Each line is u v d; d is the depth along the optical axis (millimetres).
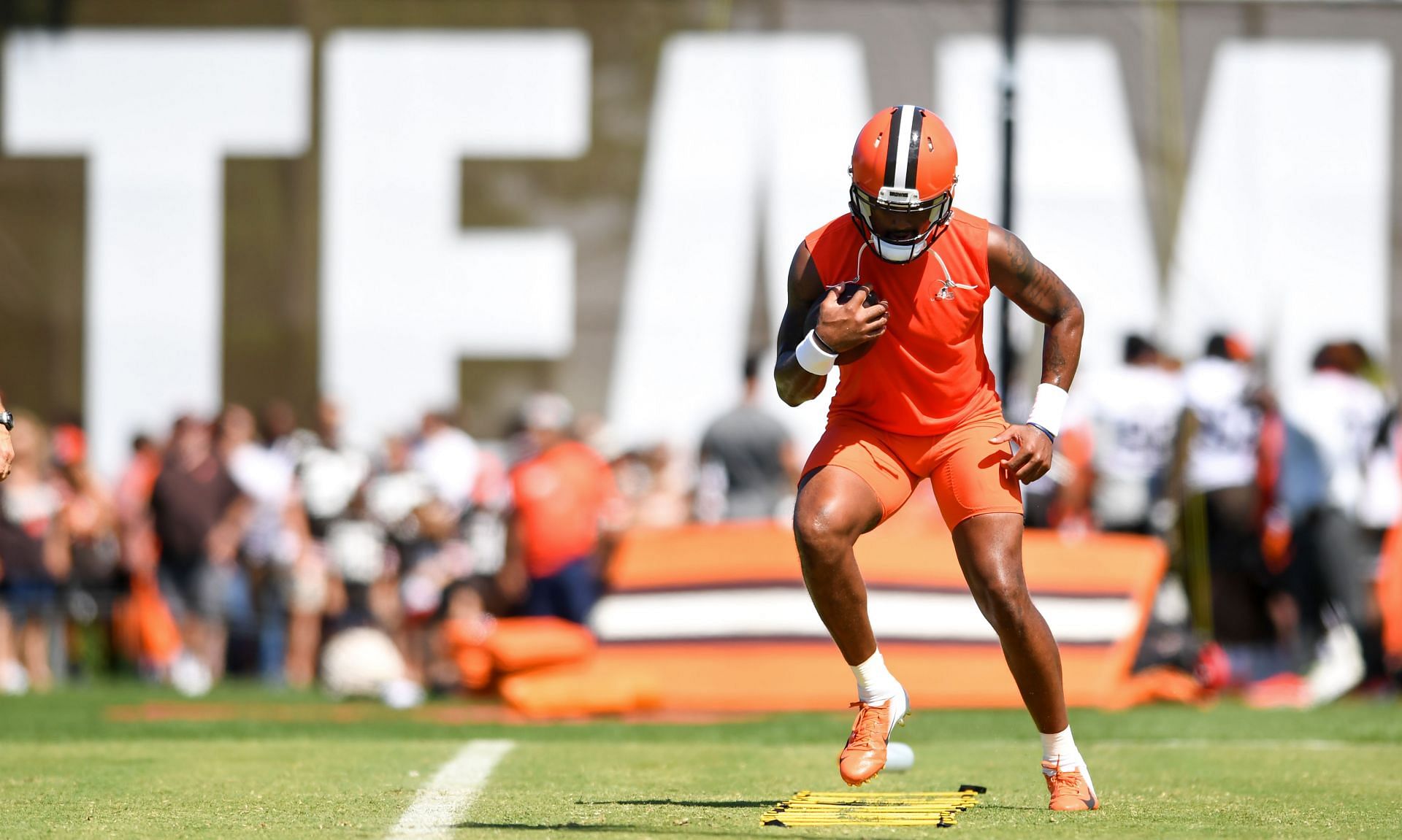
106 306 43094
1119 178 42062
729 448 35438
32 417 42906
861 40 42281
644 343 42469
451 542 39969
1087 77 42188
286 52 43219
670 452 41219
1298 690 33844
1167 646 31688
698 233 42469
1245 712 28859
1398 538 34219
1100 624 30797
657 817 14555
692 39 42562
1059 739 15352
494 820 14328
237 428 41062
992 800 16078
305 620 40656
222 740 23641
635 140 42562
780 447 35656
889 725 15211
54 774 18281
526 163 42844
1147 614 31219
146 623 40875
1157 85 42125
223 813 14805
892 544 31750
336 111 43094
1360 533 34562
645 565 32625
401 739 23922
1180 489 35938
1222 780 17906
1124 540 32125
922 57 42188
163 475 40031
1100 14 42281
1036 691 15141
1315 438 34000
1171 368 37969
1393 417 34812
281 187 43094
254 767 19094
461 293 42844
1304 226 41844
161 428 42969
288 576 39938
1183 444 36219
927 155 14375
